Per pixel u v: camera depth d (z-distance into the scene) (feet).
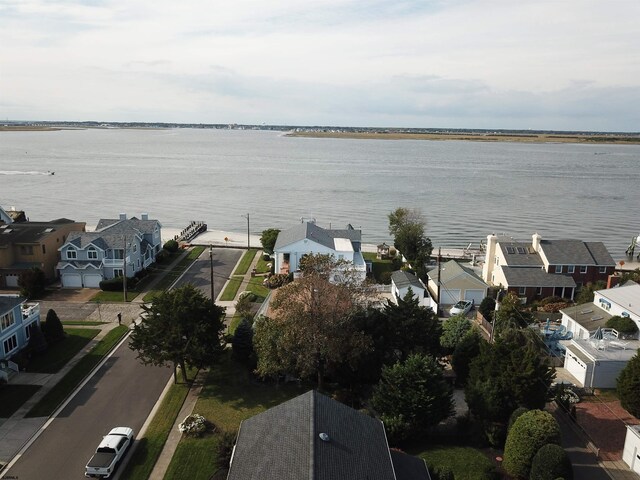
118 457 110.42
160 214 436.35
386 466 84.99
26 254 234.99
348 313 141.18
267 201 506.07
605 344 155.02
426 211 469.98
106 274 231.71
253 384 147.33
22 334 160.15
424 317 153.07
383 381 137.28
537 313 207.92
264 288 232.94
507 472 108.88
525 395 120.57
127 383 146.30
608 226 424.46
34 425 124.36
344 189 589.32
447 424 128.16
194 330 141.79
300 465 76.54
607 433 125.29
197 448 116.37
